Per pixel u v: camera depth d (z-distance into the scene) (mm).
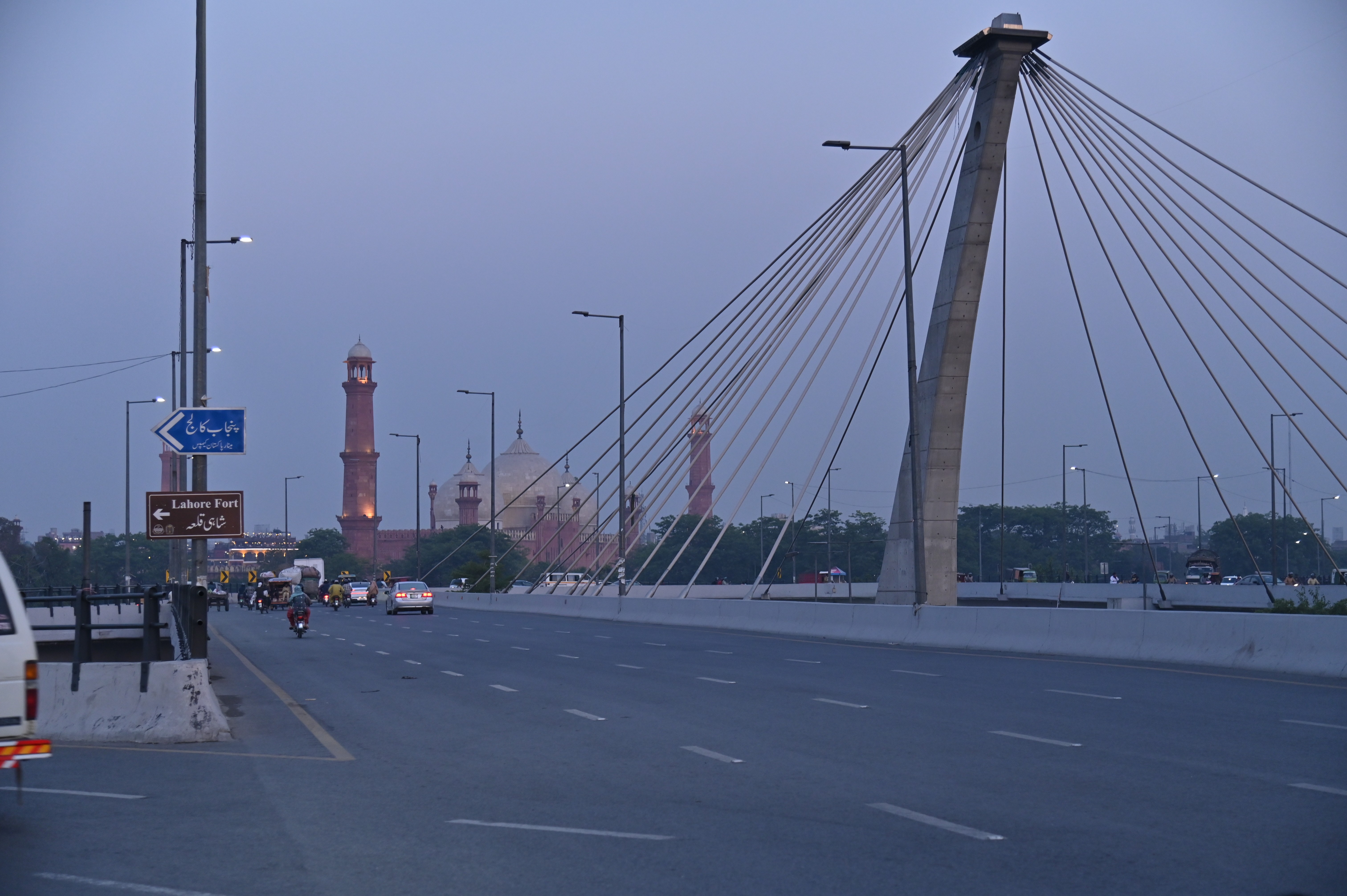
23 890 7359
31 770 12031
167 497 19359
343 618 58125
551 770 11852
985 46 37531
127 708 14445
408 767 12156
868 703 17375
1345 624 20781
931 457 37625
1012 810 9516
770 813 9578
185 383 41812
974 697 18000
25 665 9422
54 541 106250
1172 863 7781
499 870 7789
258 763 12531
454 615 62688
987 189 36969
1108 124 38938
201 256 25625
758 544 144875
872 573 135125
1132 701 17203
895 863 7844
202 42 25234
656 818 9398
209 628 47281
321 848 8414
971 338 37500
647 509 54219
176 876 7684
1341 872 7516
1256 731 13852
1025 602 67000
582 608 57344
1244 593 54344
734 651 30172
